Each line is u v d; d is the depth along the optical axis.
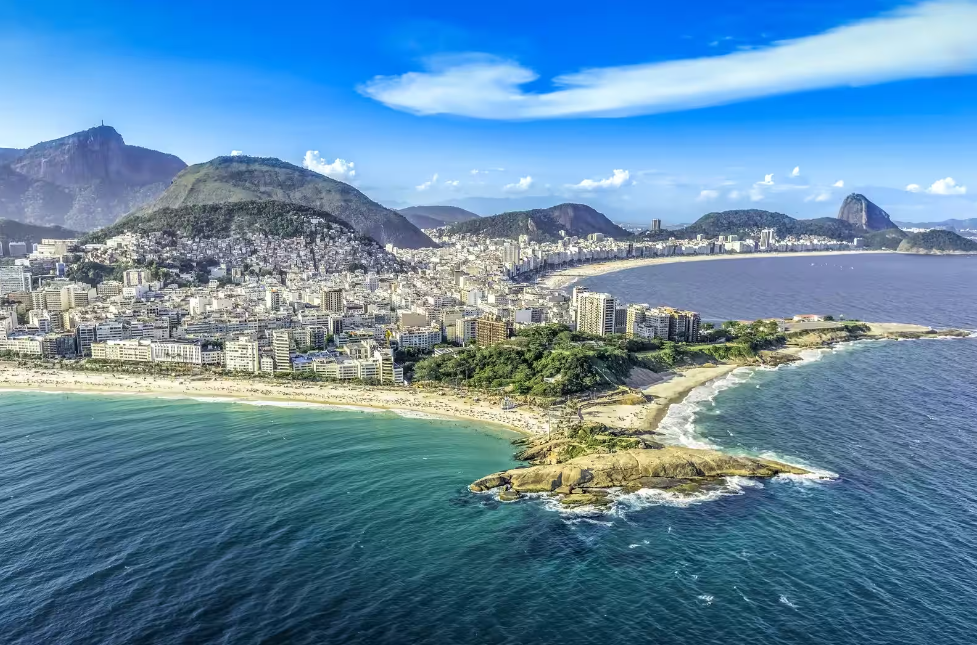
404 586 160.12
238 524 188.12
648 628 145.25
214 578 162.00
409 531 185.88
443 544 179.12
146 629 143.62
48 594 154.88
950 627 144.25
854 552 174.00
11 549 173.50
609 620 148.00
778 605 152.38
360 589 158.75
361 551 175.00
